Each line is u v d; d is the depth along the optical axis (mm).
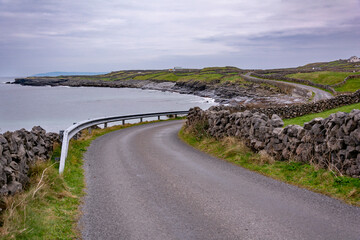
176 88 158000
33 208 5645
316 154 8438
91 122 21156
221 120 14867
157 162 10961
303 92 64688
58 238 4867
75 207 6355
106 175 9148
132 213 6031
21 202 5465
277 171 8828
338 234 4812
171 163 10758
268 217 5605
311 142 8633
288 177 8164
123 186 7953
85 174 9297
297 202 6316
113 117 26188
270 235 4875
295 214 5684
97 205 6523
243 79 125250
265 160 9852
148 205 6477
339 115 7605
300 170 8375
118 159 11609
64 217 5738
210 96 110250
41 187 6469
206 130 16781
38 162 7984
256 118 11508
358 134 6910
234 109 23031
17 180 6285
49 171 7672
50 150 10695
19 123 45469
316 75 98312
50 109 68688
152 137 18906
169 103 81312
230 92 99312
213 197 6883
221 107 22875
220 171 9391
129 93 138625
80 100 97375
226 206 6270
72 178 8539
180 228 5277
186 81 158125
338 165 7566
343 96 27844
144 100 94250
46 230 5051
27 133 8414
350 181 6918
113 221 5641
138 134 20688
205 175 8922
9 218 4934
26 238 4656
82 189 7707
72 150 12500
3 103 86625
